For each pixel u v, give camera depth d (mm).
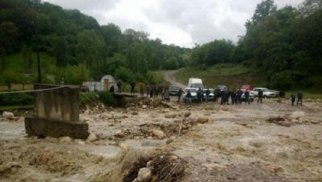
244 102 51281
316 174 13516
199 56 157750
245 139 19062
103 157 18625
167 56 186125
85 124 24812
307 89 91688
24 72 81812
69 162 18109
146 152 13750
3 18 124438
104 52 110875
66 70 76562
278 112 38656
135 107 48406
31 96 46719
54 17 137625
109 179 14000
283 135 20844
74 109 25172
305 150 17594
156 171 12047
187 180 11094
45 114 26172
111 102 51875
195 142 17562
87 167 17391
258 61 117500
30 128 26547
